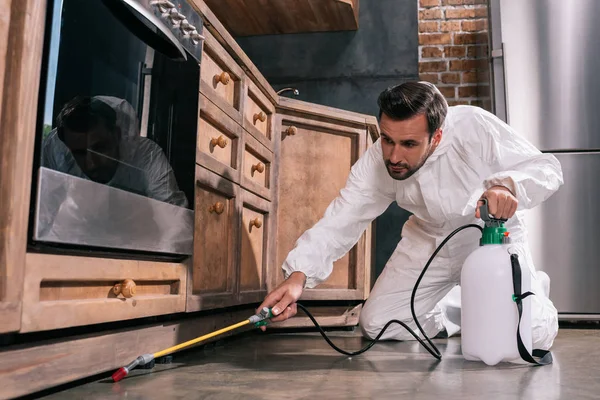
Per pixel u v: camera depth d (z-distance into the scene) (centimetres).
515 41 299
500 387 121
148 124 140
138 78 135
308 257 176
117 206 125
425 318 229
